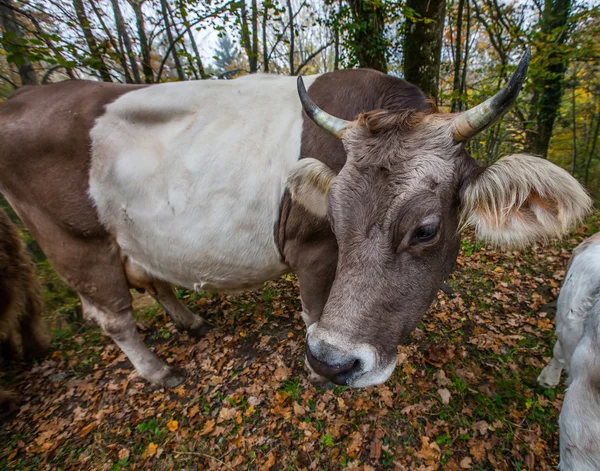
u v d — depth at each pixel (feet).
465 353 3.58
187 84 2.78
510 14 8.73
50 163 2.61
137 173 2.58
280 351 3.92
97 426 3.34
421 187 1.61
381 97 2.40
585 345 1.90
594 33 6.07
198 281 3.03
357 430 2.93
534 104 8.73
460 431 2.82
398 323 1.84
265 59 10.24
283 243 2.72
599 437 1.80
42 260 7.44
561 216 1.59
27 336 4.34
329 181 2.12
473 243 5.70
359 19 6.97
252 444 2.96
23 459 3.11
